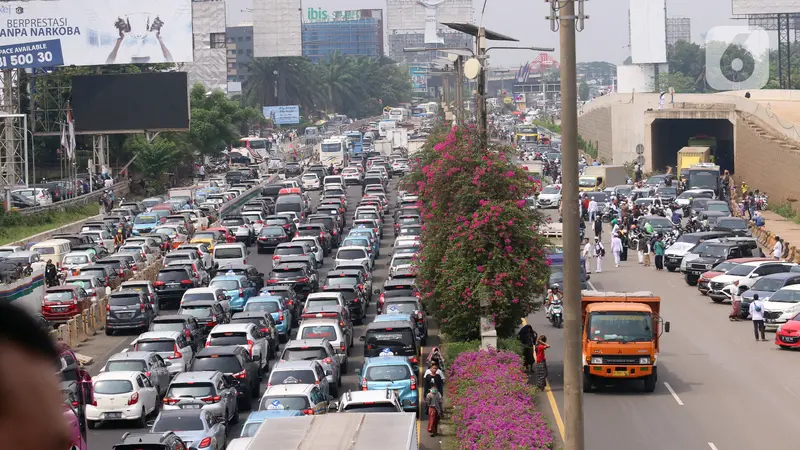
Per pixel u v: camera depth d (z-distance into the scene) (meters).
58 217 93.06
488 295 39.84
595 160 154.75
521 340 41.31
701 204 93.56
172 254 63.59
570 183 17.06
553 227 61.75
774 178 107.38
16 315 2.00
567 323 17.42
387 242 83.50
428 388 34.12
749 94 140.38
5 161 104.69
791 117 121.94
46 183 106.88
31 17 101.94
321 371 34.22
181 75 103.12
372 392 29.73
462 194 41.41
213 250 69.62
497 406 30.27
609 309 37.50
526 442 27.31
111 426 34.41
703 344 46.81
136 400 33.81
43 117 112.88
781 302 49.94
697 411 34.50
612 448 29.94
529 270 40.78
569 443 17.50
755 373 40.59
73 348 49.00
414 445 18.67
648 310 37.44
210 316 48.06
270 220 83.56
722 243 65.31
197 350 43.97
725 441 30.56
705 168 106.00
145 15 103.69
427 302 43.38
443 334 45.94
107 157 115.50
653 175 128.62
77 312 51.94
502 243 41.03
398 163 141.00
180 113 103.19
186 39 104.12
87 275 60.31
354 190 124.44
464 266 40.84
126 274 63.06
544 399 36.41
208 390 31.75
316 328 42.09
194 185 124.69
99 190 108.44
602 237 85.81
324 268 71.19
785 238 83.25
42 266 55.88
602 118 157.25
